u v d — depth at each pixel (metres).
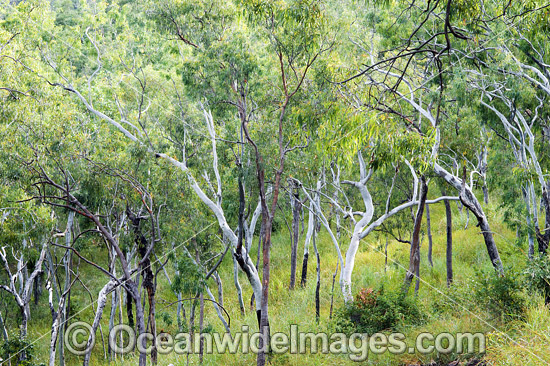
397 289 16.62
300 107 14.90
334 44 16.83
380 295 15.96
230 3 18.64
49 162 16.48
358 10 22.02
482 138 20.58
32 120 16.75
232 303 24.20
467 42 16.89
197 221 17.52
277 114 17.81
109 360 21.86
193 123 21.22
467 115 19.09
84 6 27.28
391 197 25.39
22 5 22.97
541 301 12.52
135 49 27.80
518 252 22.27
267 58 21.05
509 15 15.83
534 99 18.08
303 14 14.83
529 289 13.09
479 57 18.02
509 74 16.45
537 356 8.95
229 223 24.62
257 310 17.25
